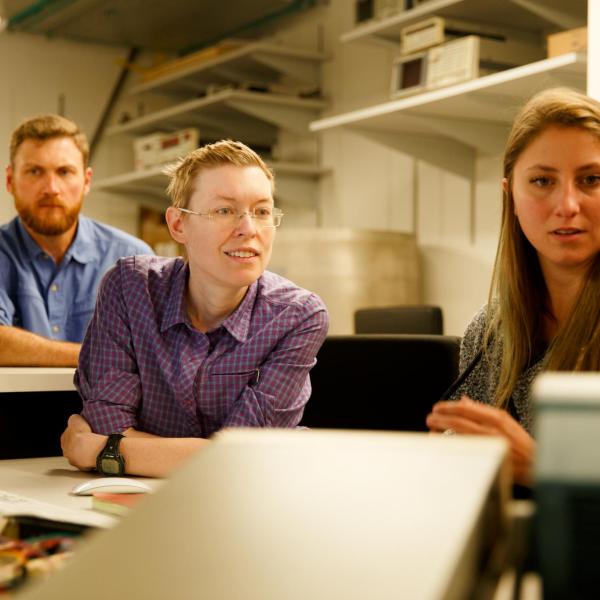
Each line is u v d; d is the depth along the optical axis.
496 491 0.48
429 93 3.12
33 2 4.89
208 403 1.52
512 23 3.41
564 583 0.38
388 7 3.62
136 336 1.53
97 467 1.39
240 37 5.20
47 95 5.59
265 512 0.42
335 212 4.59
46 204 2.52
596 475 0.37
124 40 5.59
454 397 1.49
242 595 0.35
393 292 3.86
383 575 0.36
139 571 0.37
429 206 4.04
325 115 4.61
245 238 1.46
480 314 1.52
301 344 1.53
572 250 1.24
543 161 1.23
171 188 1.55
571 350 1.26
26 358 2.04
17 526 0.77
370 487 0.44
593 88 1.98
